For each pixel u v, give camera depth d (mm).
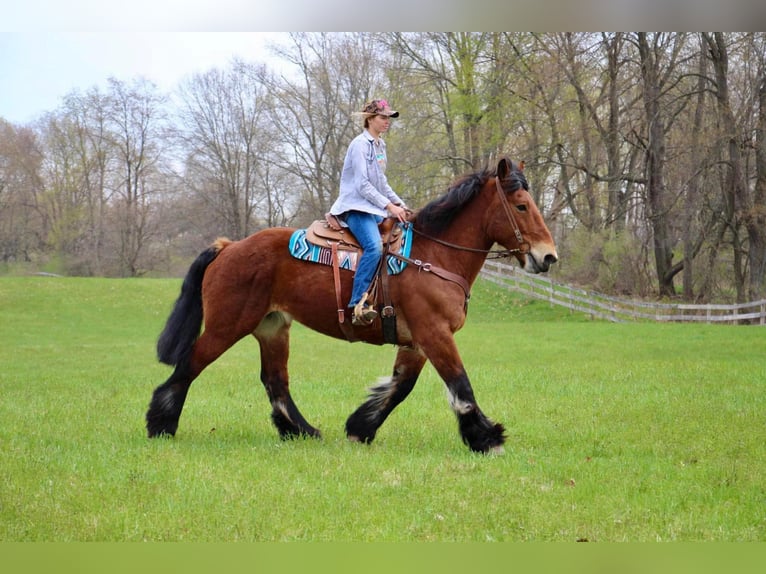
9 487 6570
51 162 54719
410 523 5809
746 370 15328
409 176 37219
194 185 50906
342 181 8070
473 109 36562
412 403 11164
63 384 13961
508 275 41250
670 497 6414
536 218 7898
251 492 6426
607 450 8172
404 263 7848
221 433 9016
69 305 34719
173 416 8484
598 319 33531
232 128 48188
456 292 7859
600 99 35469
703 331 26359
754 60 32438
